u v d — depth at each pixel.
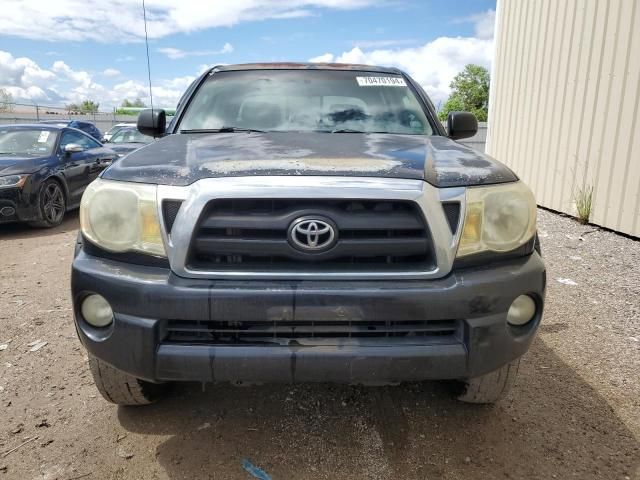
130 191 2.01
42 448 2.31
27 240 6.61
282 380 1.95
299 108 3.31
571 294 4.28
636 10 5.84
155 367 1.95
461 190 2.01
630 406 2.66
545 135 7.89
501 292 1.98
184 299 1.89
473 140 16.97
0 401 2.68
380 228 1.92
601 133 6.51
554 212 7.66
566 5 7.29
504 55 9.41
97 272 2.00
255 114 3.27
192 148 2.43
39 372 3.00
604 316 3.82
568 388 2.83
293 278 1.92
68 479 2.12
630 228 5.96
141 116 3.46
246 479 2.12
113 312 1.98
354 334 1.97
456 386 2.59
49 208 7.33
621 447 2.33
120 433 2.42
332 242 1.91
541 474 2.16
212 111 3.32
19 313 3.92
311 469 2.19
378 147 2.45
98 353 2.06
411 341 1.96
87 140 8.92
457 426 2.48
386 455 2.28
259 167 2.01
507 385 2.42
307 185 1.91
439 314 1.92
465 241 1.98
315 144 2.50
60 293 4.40
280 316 1.89
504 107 9.42
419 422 2.52
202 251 1.94
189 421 2.52
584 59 6.86
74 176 7.96
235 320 1.91
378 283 1.92
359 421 2.53
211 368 1.93
